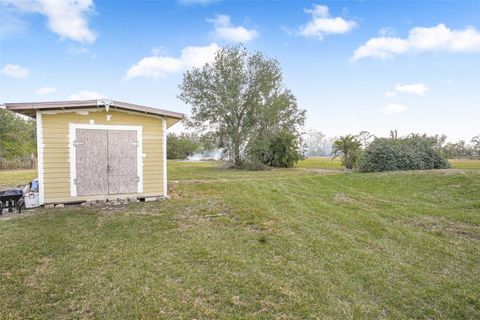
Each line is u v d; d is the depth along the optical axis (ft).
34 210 22.59
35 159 76.89
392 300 10.02
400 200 26.35
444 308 9.62
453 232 17.37
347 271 12.14
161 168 28.32
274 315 9.02
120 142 26.55
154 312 9.09
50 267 12.27
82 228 17.49
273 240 15.71
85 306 9.48
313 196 28.96
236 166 75.36
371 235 16.84
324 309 9.37
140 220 19.35
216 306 9.48
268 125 78.54
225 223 18.98
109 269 12.07
